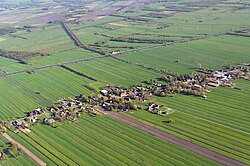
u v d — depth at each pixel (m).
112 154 179.50
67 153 183.12
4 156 180.62
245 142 183.50
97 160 175.25
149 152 179.25
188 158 171.88
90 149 185.50
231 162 166.88
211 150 177.75
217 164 165.75
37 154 183.62
